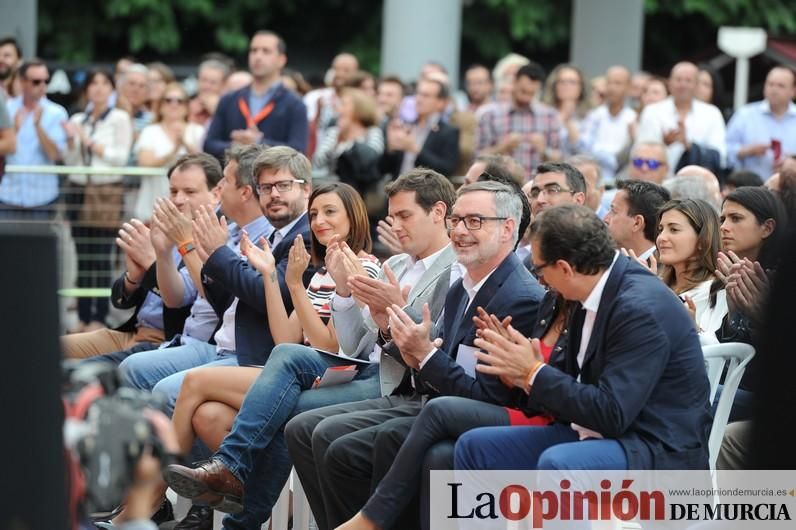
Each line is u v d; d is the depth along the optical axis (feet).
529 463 50.88
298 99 98.58
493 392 53.57
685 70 106.11
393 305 54.44
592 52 151.64
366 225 66.03
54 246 33.71
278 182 67.62
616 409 48.01
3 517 33.42
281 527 63.26
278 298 64.18
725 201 63.72
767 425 36.83
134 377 68.13
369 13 251.80
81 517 37.06
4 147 99.19
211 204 71.77
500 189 55.62
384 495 53.06
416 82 131.95
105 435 35.14
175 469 57.41
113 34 237.66
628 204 65.72
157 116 112.37
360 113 105.29
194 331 71.87
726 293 59.11
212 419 62.23
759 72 145.28
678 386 49.37
